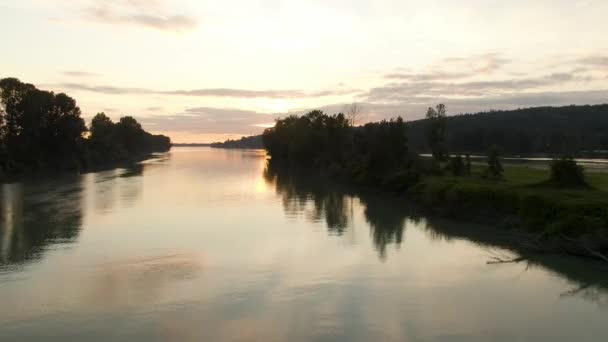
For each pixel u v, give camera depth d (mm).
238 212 41812
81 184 69500
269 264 23938
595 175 52156
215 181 75750
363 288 20172
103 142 138250
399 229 33938
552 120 188125
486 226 34781
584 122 175125
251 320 16625
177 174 92625
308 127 111375
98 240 29578
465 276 22109
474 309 17844
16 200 49875
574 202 29125
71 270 22812
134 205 45969
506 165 82562
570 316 17250
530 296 19375
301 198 52938
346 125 98688
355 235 31531
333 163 85875
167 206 45375
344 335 15438
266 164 136750
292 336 15352
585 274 22438
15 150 93312
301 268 23188
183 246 27938
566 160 38406
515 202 34188
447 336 15430
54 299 18750
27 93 97438
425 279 21547
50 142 102250
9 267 23312
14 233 31703
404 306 18078
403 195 52375
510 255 26062
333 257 25422
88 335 15398
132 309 17672
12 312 17391
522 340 15188
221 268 23172
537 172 59031
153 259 24953
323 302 18438
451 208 39281
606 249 24453
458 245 28625
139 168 115062
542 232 28547
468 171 56469
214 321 16547
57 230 32750
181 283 20797
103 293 19469
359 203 48906
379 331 15742
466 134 139875
